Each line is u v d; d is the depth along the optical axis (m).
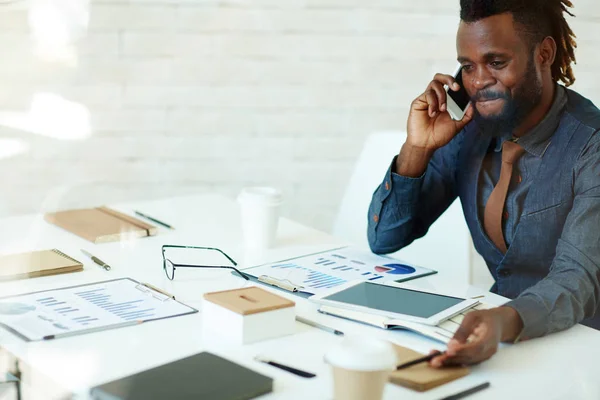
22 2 2.60
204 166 2.80
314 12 2.73
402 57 2.80
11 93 2.66
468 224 1.77
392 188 1.68
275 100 2.78
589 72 2.86
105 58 2.68
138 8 2.65
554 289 1.28
